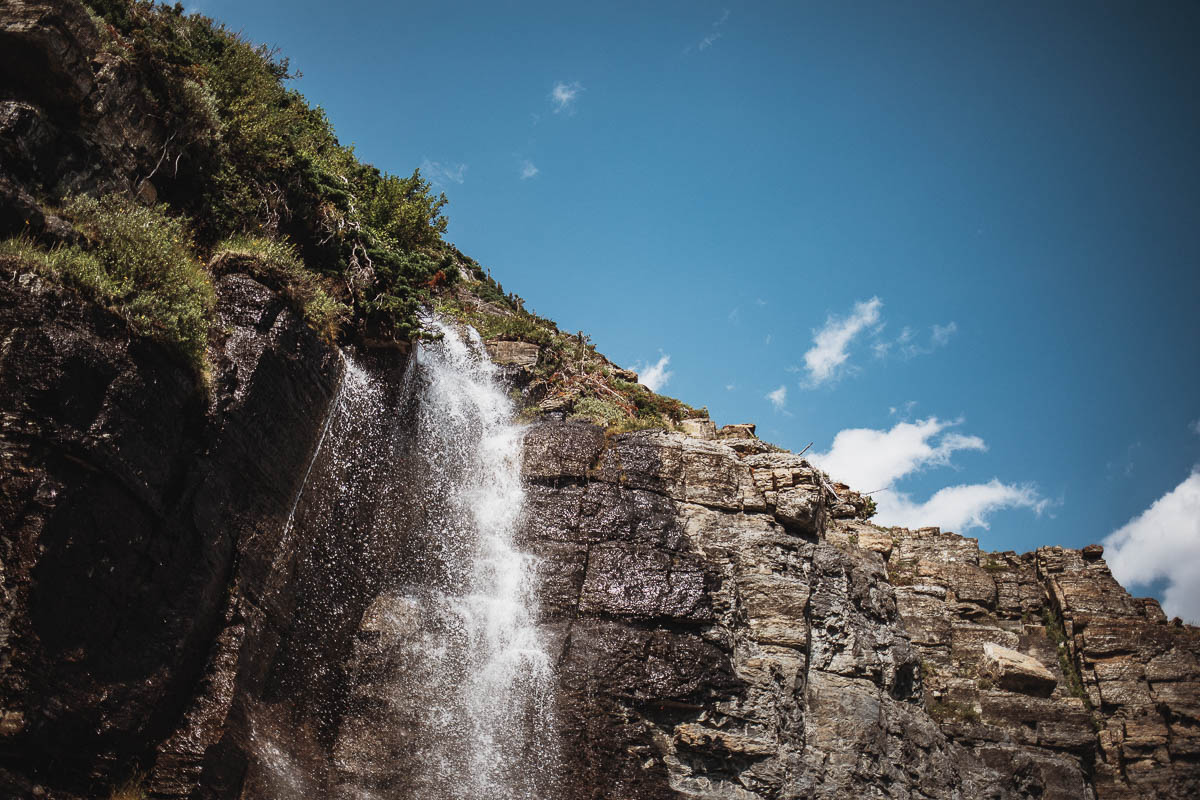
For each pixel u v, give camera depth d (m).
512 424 21.08
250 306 14.11
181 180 15.65
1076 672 23.48
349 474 16.52
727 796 16.06
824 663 18.97
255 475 13.63
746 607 18.66
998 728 21.25
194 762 11.63
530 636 17.16
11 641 9.82
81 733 10.57
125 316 11.62
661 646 16.95
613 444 19.83
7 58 12.66
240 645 12.66
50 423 10.39
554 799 15.46
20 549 10.00
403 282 18.55
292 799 13.34
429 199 25.62
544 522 18.58
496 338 23.61
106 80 13.82
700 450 20.31
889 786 18.00
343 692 15.46
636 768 15.83
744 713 16.88
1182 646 23.16
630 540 18.31
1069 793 20.41
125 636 11.18
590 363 24.67
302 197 17.75
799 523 20.17
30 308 10.63
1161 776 21.67
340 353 16.12
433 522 18.52
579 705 16.25
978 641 22.92
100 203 13.24
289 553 14.43
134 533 11.33
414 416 19.06
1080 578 24.67
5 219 11.41
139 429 11.39
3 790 9.64
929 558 24.64
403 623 16.55
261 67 18.77
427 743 15.57
